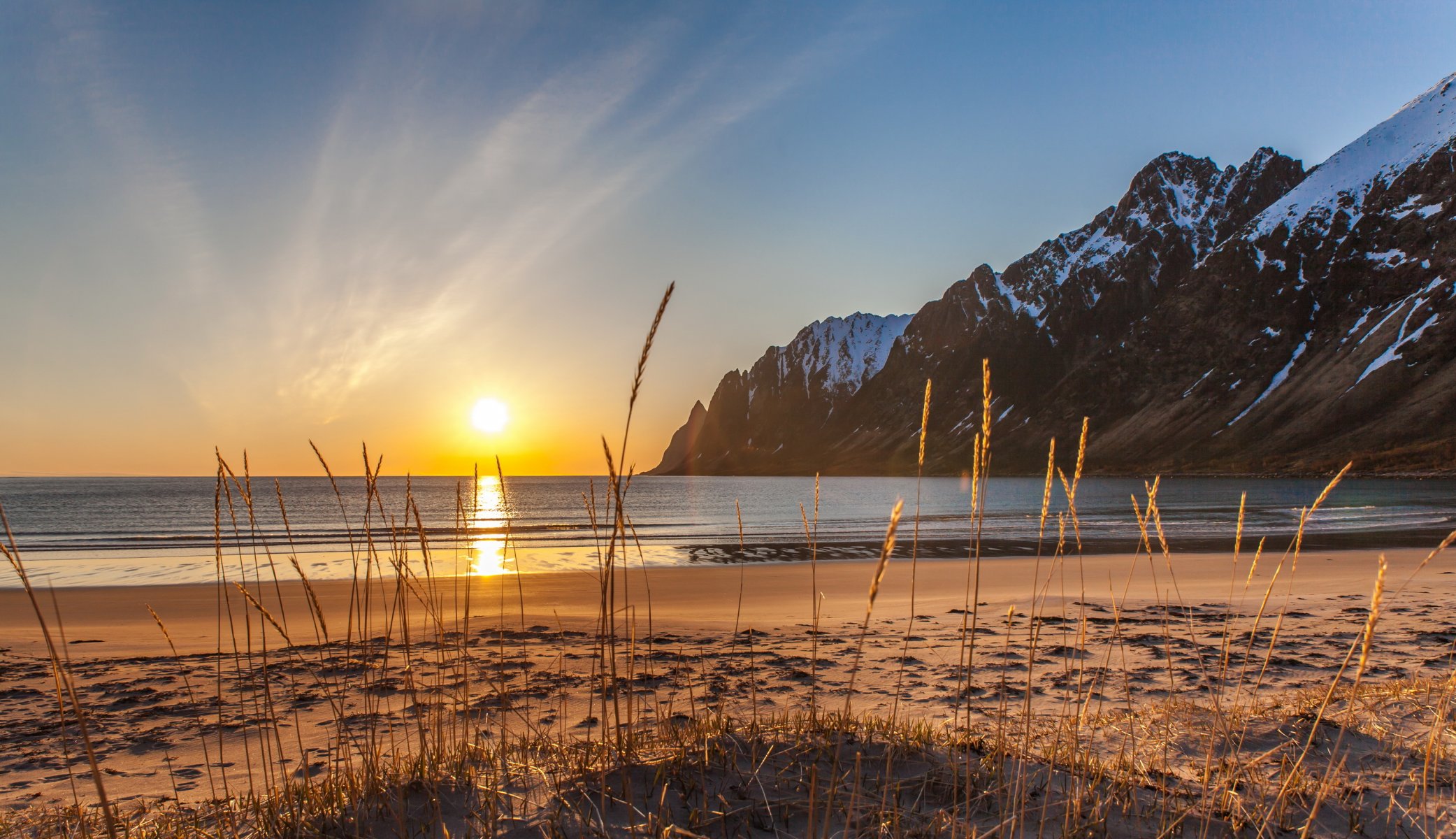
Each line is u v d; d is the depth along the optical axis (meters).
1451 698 4.70
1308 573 17.00
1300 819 3.11
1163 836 2.84
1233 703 5.75
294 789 3.08
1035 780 3.33
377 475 3.19
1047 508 3.07
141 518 45.56
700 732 3.61
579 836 2.56
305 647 9.27
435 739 3.54
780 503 67.31
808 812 2.79
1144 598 13.29
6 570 20.55
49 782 4.62
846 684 7.07
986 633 9.87
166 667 8.32
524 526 34.12
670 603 13.97
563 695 4.17
